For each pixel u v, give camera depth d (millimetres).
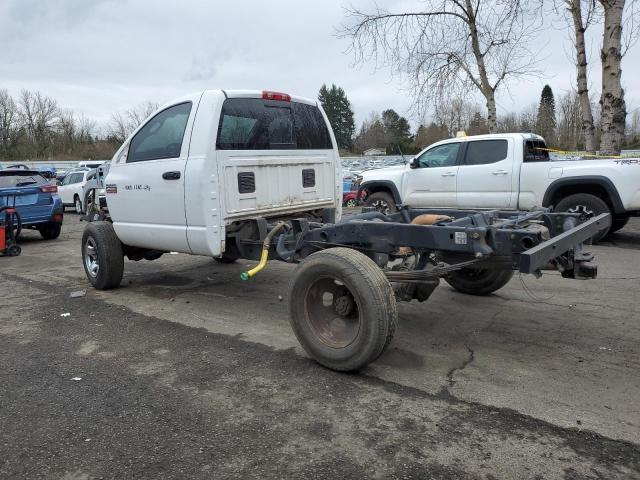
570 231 3779
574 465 2643
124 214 5871
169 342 4555
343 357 3684
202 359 4137
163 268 7828
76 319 5301
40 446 2912
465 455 2742
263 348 4355
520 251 3494
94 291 6473
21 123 62844
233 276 7176
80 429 3084
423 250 4102
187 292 6332
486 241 3574
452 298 5688
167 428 3074
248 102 5191
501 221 4430
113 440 2953
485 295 5773
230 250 5336
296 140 5730
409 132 63312
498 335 4535
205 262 8242
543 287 6125
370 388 3551
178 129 5180
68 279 7309
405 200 10797
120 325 5070
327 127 6176
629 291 5875
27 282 7195
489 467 2637
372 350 3545
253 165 5180
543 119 42906
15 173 11430
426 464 2672
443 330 4688
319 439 2924
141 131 5672
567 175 8656
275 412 3240
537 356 4055
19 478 2619
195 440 2938
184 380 3740
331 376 3758
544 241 3479
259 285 6629
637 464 2643
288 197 5602
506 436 2916
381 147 64250
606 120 11953
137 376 3830
